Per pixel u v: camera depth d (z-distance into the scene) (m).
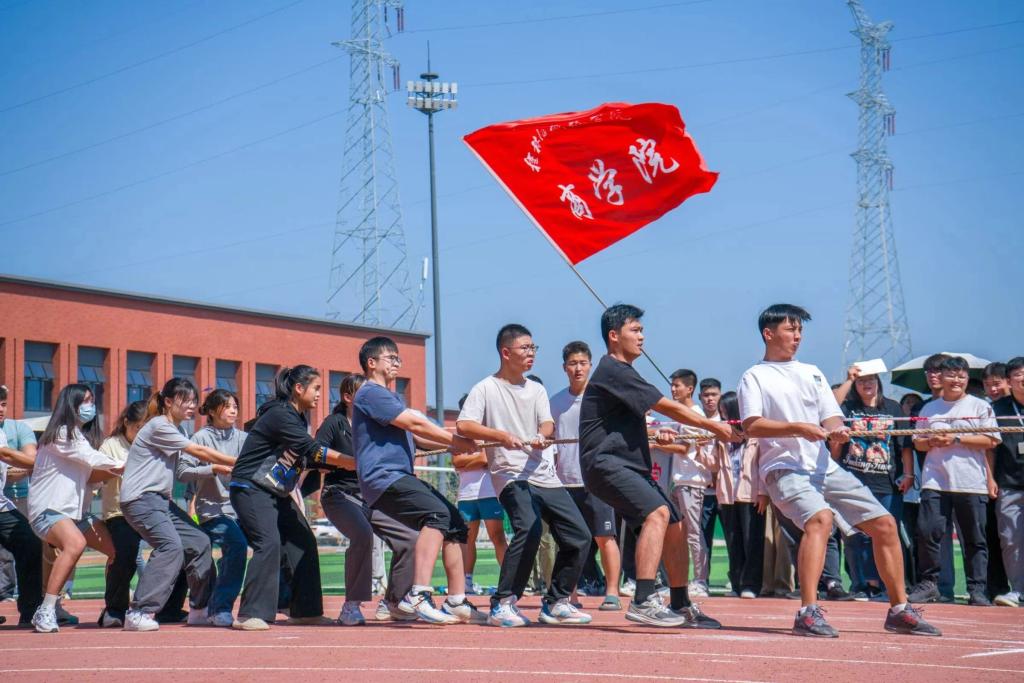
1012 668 5.98
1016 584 10.69
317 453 8.84
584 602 11.12
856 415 11.21
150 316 47.69
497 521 11.23
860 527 7.77
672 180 11.12
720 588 14.36
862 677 5.64
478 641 7.36
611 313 7.91
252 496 8.81
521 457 8.57
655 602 7.82
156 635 8.40
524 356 8.59
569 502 8.66
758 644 7.01
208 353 49.38
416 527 8.56
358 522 9.17
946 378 10.78
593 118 11.21
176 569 9.01
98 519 9.61
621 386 7.70
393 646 7.19
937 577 10.97
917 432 7.63
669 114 11.04
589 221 11.23
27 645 7.86
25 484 12.88
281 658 6.72
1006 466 10.78
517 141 11.28
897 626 7.70
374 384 8.55
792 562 12.14
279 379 9.07
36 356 44.50
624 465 7.80
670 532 8.08
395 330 56.28
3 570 10.52
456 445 8.46
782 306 7.75
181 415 9.30
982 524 10.75
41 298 44.44
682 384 12.32
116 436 10.13
